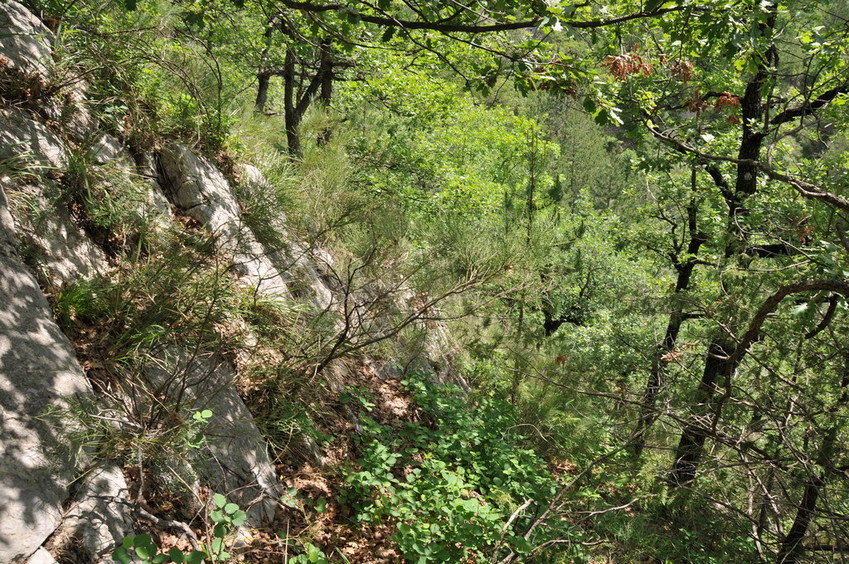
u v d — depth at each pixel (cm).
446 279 647
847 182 479
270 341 508
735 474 566
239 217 589
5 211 371
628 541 491
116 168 479
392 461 486
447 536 437
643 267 1677
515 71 429
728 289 590
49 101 470
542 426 695
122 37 547
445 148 1592
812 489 529
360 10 432
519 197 804
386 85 1172
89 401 336
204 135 617
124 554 267
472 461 561
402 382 639
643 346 764
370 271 639
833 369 525
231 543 357
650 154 971
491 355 783
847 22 577
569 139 2948
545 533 489
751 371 540
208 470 387
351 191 775
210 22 593
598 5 416
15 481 279
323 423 527
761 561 516
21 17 497
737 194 927
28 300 349
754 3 433
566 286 779
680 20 463
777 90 852
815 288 369
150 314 417
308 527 403
